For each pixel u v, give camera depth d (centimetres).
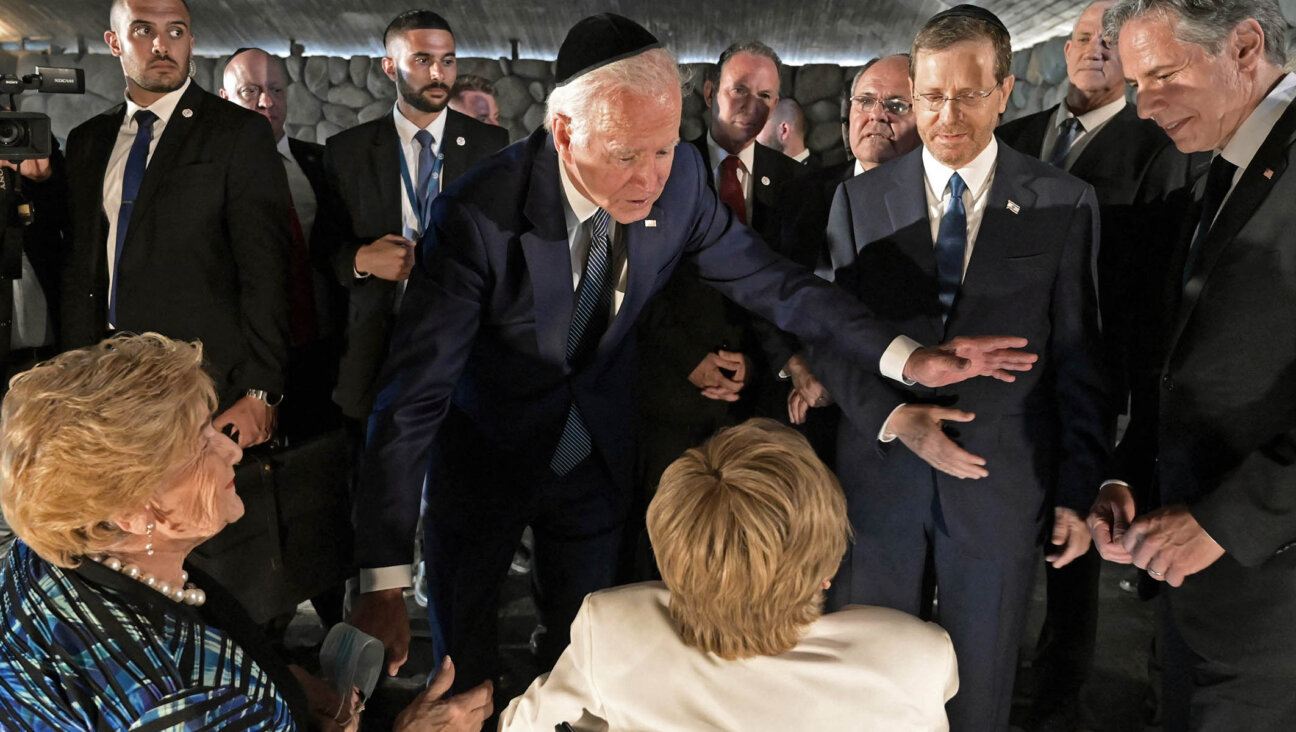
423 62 296
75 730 104
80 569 109
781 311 202
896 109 243
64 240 254
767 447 119
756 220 292
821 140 750
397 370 181
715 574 114
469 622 209
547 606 222
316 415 295
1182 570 164
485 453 202
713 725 119
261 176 254
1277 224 158
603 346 197
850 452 204
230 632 127
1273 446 155
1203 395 170
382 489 177
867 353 191
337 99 755
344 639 150
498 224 179
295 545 234
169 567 120
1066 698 253
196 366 115
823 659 120
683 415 267
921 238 193
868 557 206
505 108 754
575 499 211
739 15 642
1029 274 188
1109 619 317
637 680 123
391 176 306
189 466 113
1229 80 163
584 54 160
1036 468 195
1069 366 194
